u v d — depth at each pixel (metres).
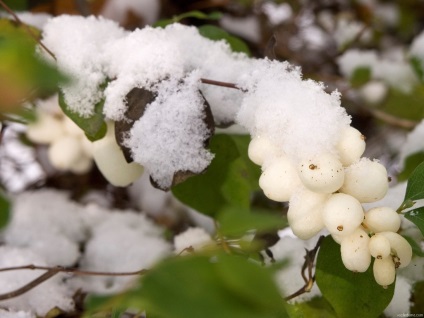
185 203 0.47
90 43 0.46
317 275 0.43
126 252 0.54
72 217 0.57
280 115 0.41
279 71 0.44
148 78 0.44
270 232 0.45
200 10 0.68
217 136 0.47
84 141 0.52
